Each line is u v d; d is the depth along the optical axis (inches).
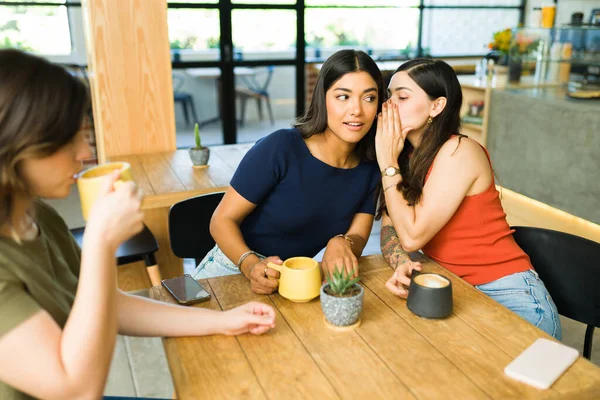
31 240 39.0
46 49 204.8
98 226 35.2
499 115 174.6
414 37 271.4
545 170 159.8
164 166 111.4
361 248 66.7
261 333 48.5
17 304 34.4
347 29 254.5
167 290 56.2
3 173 33.5
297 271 52.6
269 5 231.6
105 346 35.0
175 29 222.8
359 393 40.6
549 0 268.7
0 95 32.6
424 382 41.8
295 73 247.6
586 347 67.5
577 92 157.9
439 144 64.4
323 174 64.9
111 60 120.0
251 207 65.2
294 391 41.0
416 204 64.2
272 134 64.9
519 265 65.9
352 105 59.5
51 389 33.7
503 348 46.1
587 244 64.6
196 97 241.0
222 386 41.6
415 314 51.3
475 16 279.4
